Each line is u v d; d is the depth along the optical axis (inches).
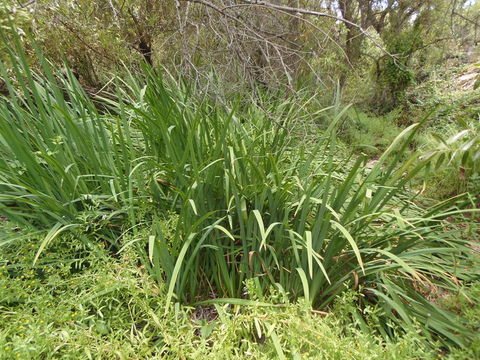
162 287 54.6
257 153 73.3
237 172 66.2
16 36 57.1
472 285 55.3
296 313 47.4
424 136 152.9
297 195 66.1
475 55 253.0
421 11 204.7
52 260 58.1
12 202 67.3
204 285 65.0
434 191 102.7
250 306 51.1
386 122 180.9
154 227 57.2
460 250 55.3
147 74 77.7
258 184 58.8
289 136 74.7
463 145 51.0
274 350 46.3
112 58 123.0
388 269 54.7
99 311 49.9
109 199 65.1
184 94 83.7
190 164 67.7
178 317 54.7
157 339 53.7
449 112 172.6
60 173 61.0
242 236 57.1
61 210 62.2
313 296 56.2
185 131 71.6
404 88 206.8
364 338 44.3
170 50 120.1
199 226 60.1
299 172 67.9
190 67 84.2
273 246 59.3
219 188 63.3
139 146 85.3
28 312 48.6
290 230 55.2
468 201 57.9
